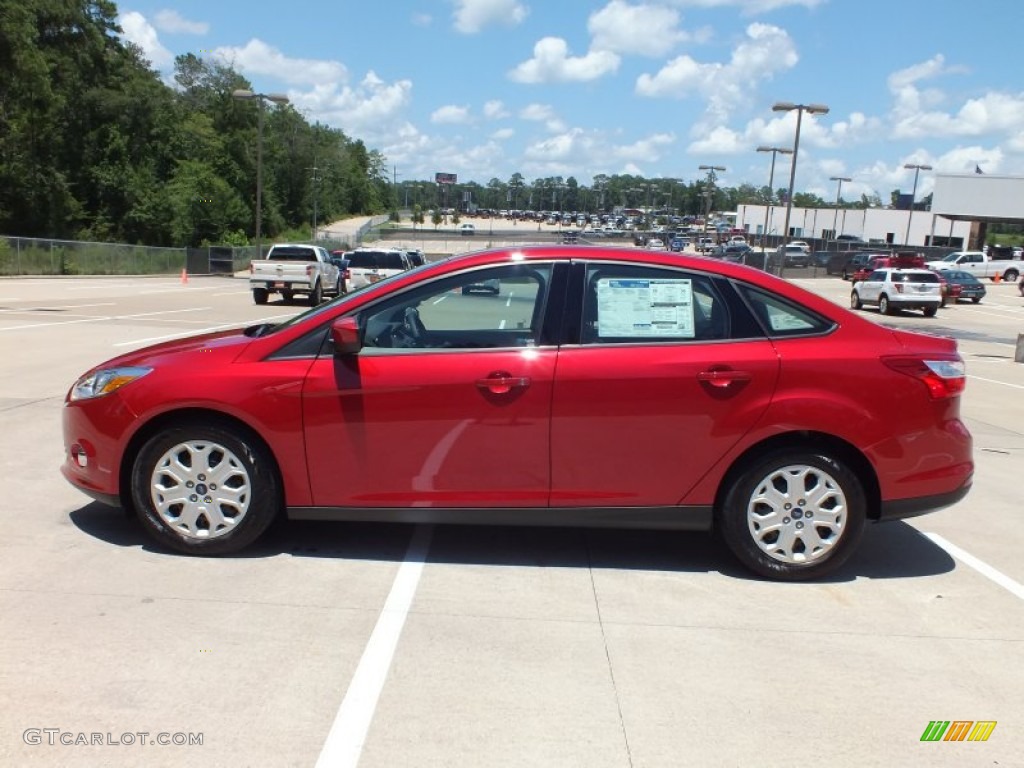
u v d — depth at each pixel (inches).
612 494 172.2
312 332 174.4
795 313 175.0
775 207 3971.5
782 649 147.1
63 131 2600.9
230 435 172.7
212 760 111.2
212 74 3710.6
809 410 168.7
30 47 2170.3
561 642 146.9
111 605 154.8
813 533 173.6
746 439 169.9
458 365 169.5
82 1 2647.6
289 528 199.8
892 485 172.6
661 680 135.3
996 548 203.5
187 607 154.9
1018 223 2861.7
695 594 169.5
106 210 2684.5
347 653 140.3
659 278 174.7
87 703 123.3
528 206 7539.4
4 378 381.1
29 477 230.5
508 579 174.1
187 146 3093.0
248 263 2079.2
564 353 170.4
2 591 159.3
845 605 166.4
